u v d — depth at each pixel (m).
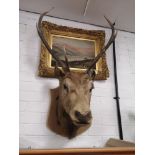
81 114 1.54
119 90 2.43
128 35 2.65
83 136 2.15
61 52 2.22
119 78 2.47
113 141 2.03
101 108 2.29
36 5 2.16
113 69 2.45
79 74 1.77
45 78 2.14
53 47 2.20
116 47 2.55
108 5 2.18
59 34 2.25
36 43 2.20
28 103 2.04
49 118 2.06
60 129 2.04
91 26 2.50
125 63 2.54
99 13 2.30
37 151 1.02
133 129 2.37
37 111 2.05
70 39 2.28
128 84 2.49
